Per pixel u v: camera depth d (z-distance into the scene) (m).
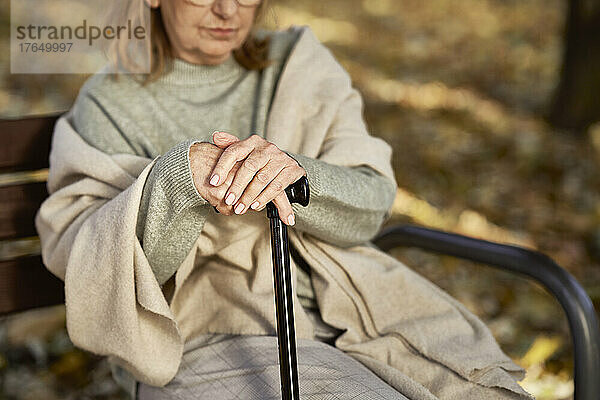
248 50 1.87
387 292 1.73
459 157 4.86
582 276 3.59
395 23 8.23
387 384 1.54
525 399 1.55
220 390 1.50
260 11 1.87
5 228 1.81
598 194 4.40
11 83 5.48
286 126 1.78
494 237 3.92
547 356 2.92
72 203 1.67
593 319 1.57
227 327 1.66
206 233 1.63
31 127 1.85
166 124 1.75
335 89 1.83
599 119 5.21
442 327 1.69
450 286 3.43
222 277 1.68
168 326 1.51
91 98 1.78
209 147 1.46
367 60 6.89
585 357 1.56
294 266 1.71
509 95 6.03
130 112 1.77
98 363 2.73
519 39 7.62
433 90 6.11
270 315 1.60
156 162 1.49
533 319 3.18
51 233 1.67
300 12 8.51
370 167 1.76
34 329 2.88
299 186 1.38
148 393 1.60
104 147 1.72
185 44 1.74
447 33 7.86
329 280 1.68
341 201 1.59
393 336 1.68
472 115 5.58
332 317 1.68
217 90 1.84
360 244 1.81
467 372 1.58
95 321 1.52
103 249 1.47
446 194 4.37
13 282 1.78
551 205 4.28
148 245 1.48
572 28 5.15
